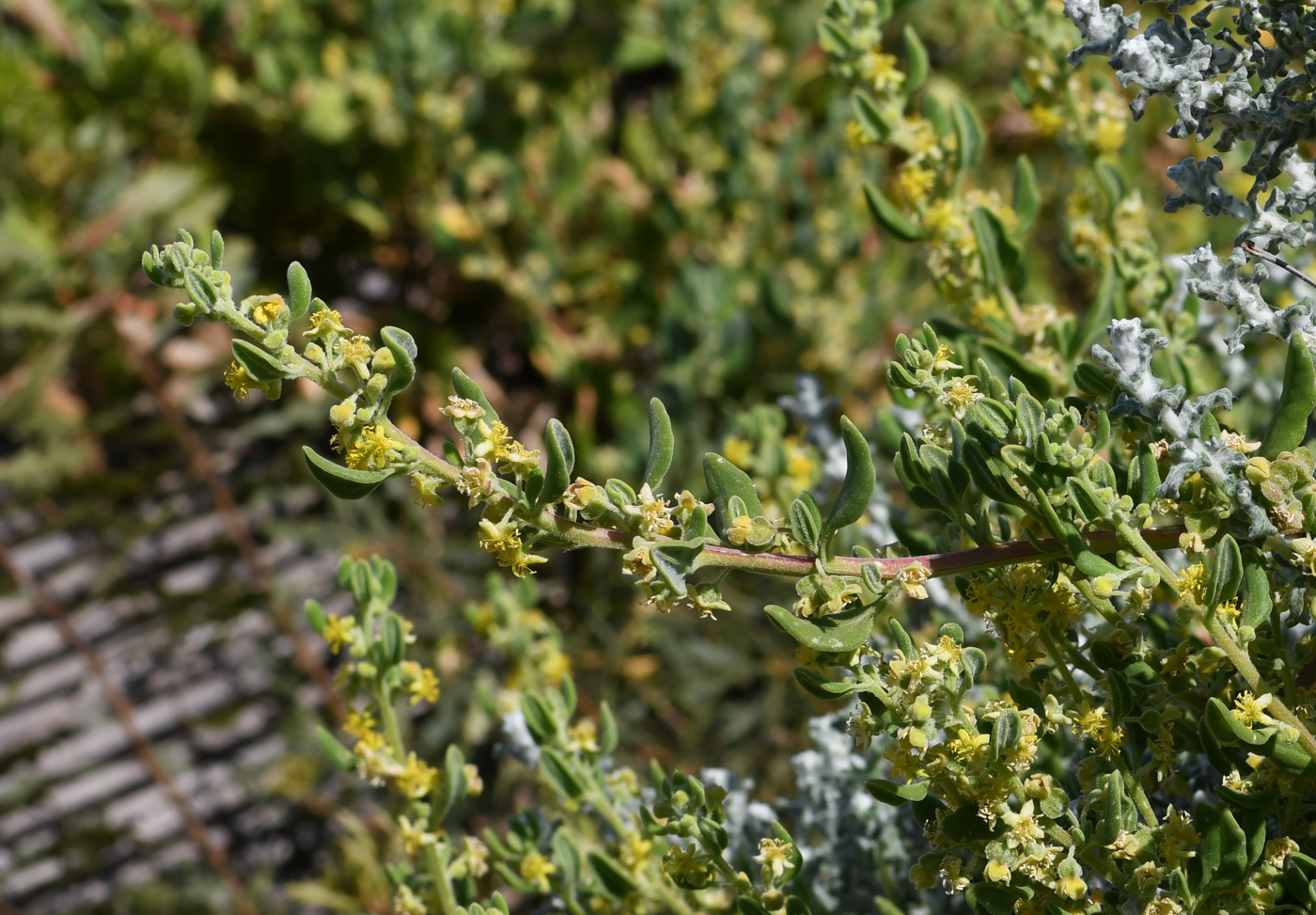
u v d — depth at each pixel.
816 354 2.02
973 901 0.76
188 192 2.16
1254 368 0.96
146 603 2.32
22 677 2.25
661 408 0.74
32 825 2.30
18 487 2.12
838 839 0.91
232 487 2.22
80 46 2.22
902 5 2.23
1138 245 0.91
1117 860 0.76
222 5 2.21
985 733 0.75
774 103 2.26
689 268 1.96
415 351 0.73
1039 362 0.88
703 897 0.87
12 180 2.08
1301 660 0.77
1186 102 0.75
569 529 0.74
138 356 2.11
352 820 1.44
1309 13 0.75
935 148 0.89
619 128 2.51
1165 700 0.78
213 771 2.39
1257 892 0.75
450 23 2.06
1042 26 0.92
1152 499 0.74
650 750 1.81
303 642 2.11
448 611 1.95
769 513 0.95
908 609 0.93
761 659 1.75
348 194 2.23
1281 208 0.76
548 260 2.11
